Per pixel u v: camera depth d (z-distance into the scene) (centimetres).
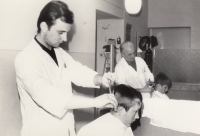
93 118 268
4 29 137
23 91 120
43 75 121
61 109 106
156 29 537
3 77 138
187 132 108
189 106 111
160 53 181
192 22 499
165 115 115
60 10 115
